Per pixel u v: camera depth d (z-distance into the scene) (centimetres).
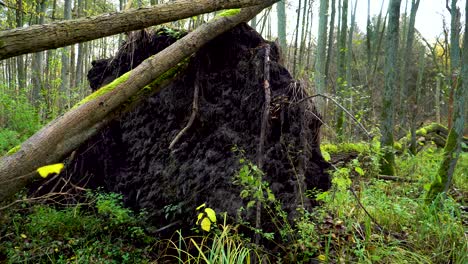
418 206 429
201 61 410
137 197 427
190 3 303
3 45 210
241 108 386
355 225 374
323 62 928
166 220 398
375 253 326
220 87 405
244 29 413
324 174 410
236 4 334
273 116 366
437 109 1533
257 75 381
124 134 455
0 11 1046
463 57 446
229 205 356
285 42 728
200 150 397
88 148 461
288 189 358
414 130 949
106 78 498
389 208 445
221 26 385
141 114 440
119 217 373
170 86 423
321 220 347
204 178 382
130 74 329
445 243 359
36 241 356
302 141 362
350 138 917
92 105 301
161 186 411
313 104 405
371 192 508
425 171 629
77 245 359
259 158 342
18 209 387
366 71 1571
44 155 263
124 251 362
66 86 1052
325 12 921
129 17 269
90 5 1478
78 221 390
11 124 769
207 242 353
